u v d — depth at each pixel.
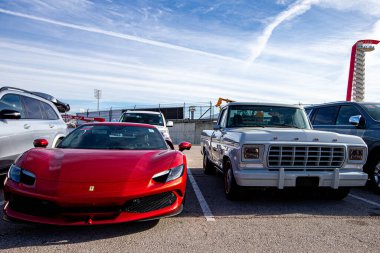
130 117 9.68
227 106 5.48
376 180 5.01
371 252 2.56
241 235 2.92
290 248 2.61
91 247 2.55
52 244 2.61
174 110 26.45
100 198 2.61
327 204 4.25
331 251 2.57
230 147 4.37
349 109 6.00
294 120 5.16
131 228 3.04
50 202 2.60
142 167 3.05
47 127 5.74
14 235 2.80
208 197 4.59
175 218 3.45
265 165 3.89
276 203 4.25
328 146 3.97
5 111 4.47
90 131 4.21
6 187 2.81
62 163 2.98
